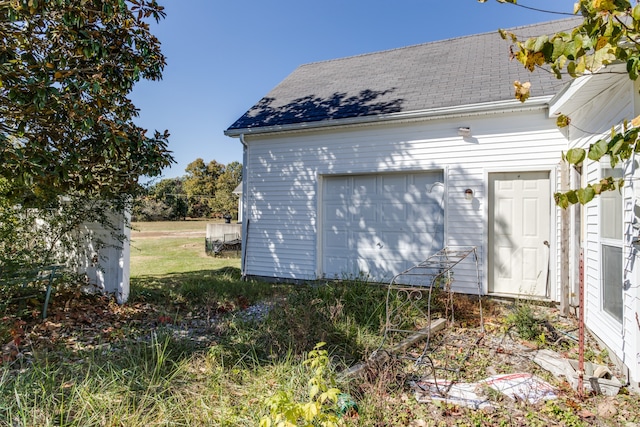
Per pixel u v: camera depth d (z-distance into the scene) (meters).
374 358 3.49
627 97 3.29
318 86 9.26
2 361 3.55
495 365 3.71
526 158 6.19
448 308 5.41
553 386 3.27
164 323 4.98
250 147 8.59
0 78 3.58
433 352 4.02
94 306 5.82
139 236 21.62
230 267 10.48
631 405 2.92
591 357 3.85
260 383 3.06
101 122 4.30
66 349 3.98
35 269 5.32
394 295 5.43
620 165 3.51
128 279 6.28
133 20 5.07
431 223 7.03
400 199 7.30
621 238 3.50
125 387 2.79
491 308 5.69
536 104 5.87
